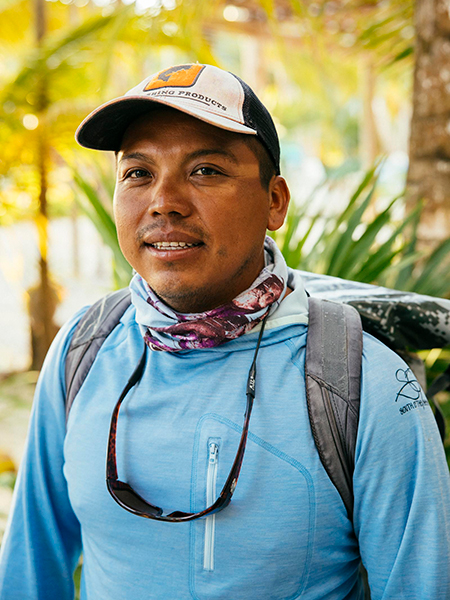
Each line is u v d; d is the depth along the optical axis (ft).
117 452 2.64
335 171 7.57
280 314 2.70
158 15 9.43
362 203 4.82
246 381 2.58
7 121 13.01
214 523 2.47
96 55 12.34
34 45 15.03
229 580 2.47
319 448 2.45
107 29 11.54
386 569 2.56
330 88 17.89
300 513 2.44
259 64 27.02
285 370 2.60
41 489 3.17
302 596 2.56
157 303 2.70
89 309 3.22
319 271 4.89
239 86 2.52
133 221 2.54
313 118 59.62
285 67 13.19
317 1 11.79
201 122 2.40
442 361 4.41
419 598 2.48
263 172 2.57
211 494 2.48
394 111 52.60
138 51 11.71
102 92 10.35
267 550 2.43
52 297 15.99
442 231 5.98
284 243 4.94
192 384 2.62
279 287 2.67
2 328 21.13
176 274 2.47
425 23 6.01
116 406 2.65
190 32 9.61
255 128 2.48
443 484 2.52
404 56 9.08
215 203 2.40
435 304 2.97
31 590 3.16
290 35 14.71
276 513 2.43
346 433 2.47
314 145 64.39
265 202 2.61
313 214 5.18
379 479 2.47
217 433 2.51
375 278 4.67
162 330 2.64
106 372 2.86
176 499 2.52
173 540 2.53
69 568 3.35
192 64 2.58
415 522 2.46
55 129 13.19
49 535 3.23
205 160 2.40
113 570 2.70
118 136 2.71
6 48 20.07
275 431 2.48
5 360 17.70
